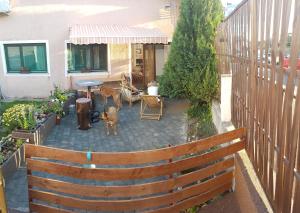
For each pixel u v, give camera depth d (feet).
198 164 21.07
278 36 14.71
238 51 26.61
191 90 41.29
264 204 16.99
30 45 61.36
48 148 19.49
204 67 40.52
